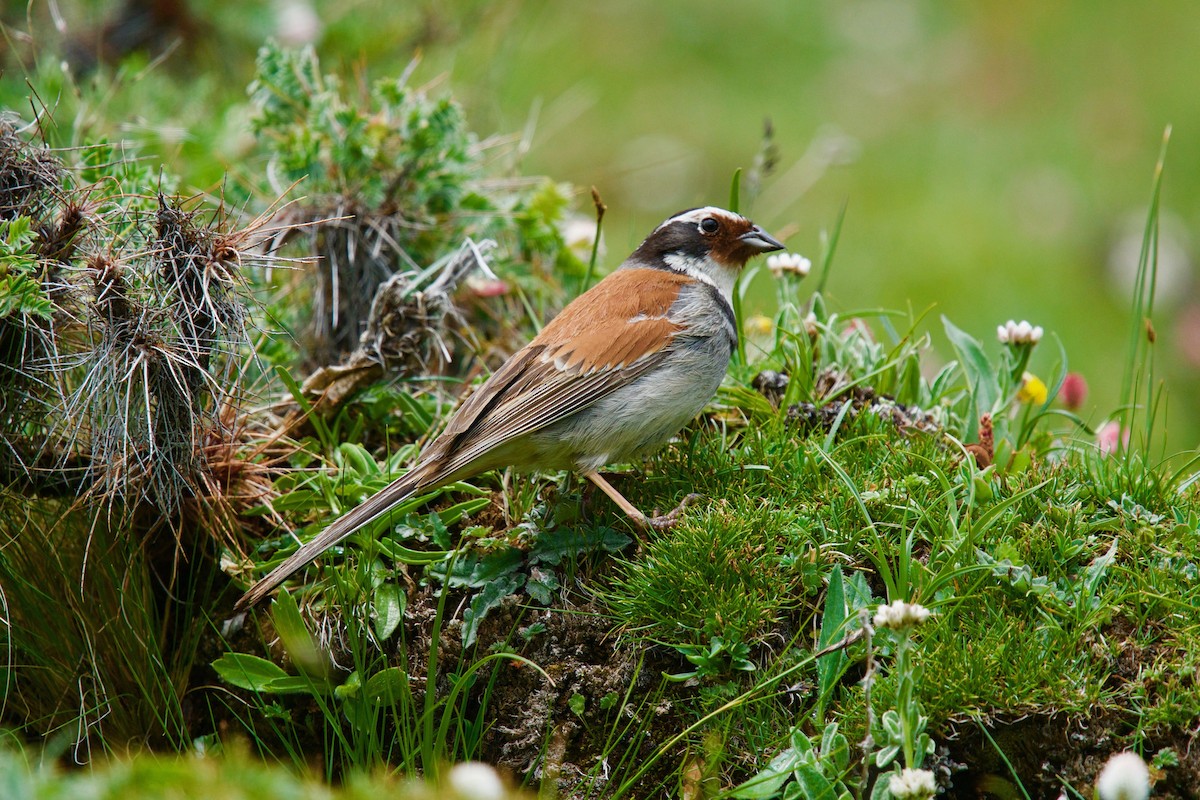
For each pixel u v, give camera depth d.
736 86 22.25
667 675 7.18
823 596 7.39
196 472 8.16
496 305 10.93
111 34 13.34
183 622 8.44
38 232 7.77
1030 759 6.69
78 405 7.88
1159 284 16.73
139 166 9.77
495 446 7.91
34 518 8.41
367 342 9.24
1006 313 16.22
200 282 7.68
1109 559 7.24
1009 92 22.45
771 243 9.53
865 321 11.47
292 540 8.38
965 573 7.20
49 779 5.16
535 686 7.60
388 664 7.89
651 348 8.25
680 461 8.48
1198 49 23.20
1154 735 6.56
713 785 6.89
